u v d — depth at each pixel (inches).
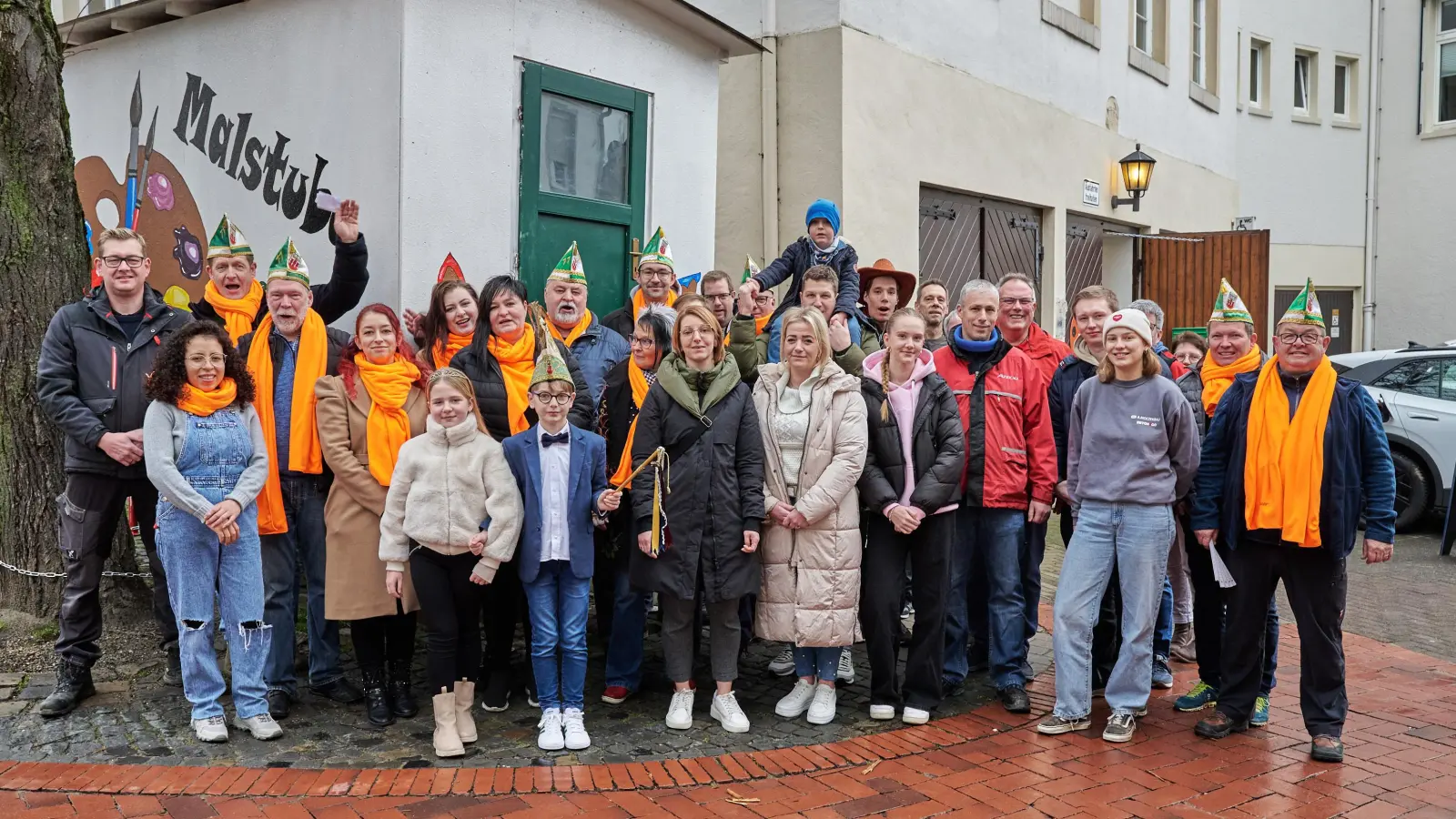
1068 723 178.5
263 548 175.8
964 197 396.8
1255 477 171.3
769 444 179.5
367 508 171.2
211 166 243.8
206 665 162.1
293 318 179.5
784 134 339.6
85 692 175.5
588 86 242.4
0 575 197.6
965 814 145.0
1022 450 190.5
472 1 218.2
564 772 155.4
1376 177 711.7
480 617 186.4
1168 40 546.3
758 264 345.4
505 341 186.4
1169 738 176.6
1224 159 621.3
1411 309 702.5
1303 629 170.4
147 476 173.8
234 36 236.4
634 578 177.2
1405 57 698.8
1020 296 205.0
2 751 155.3
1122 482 175.3
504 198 227.1
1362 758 168.2
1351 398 169.5
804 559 176.7
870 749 168.9
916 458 180.4
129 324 173.2
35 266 198.4
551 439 170.6
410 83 209.2
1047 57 438.6
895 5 350.6
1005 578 189.9
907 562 234.2
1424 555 340.2
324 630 182.9
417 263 211.5
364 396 175.8
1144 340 175.5
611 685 189.3
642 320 192.1
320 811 138.7
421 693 189.5
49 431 198.2
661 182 263.6
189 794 142.5
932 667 182.4
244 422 165.8
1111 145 491.2
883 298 239.5
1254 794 153.6
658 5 254.2
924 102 363.9
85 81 270.1
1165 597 203.0
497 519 163.9
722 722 177.9
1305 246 695.7
